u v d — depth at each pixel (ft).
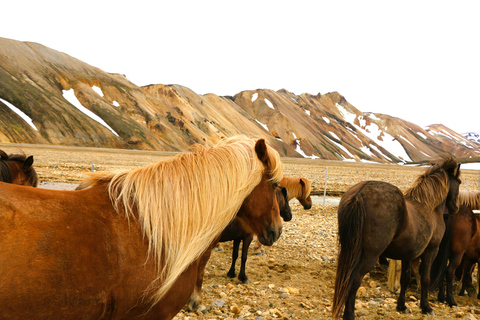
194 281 6.76
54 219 4.83
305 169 129.80
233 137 8.04
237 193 7.06
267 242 8.02
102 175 6.59
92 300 4.92
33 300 4.35
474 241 19.58
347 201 14.06
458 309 17.83
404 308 16.30
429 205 15.98
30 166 15.84
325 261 24.68
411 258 15.39
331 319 14.30
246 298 16.28
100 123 345.72
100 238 5.17
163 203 6.15
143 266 5.60
